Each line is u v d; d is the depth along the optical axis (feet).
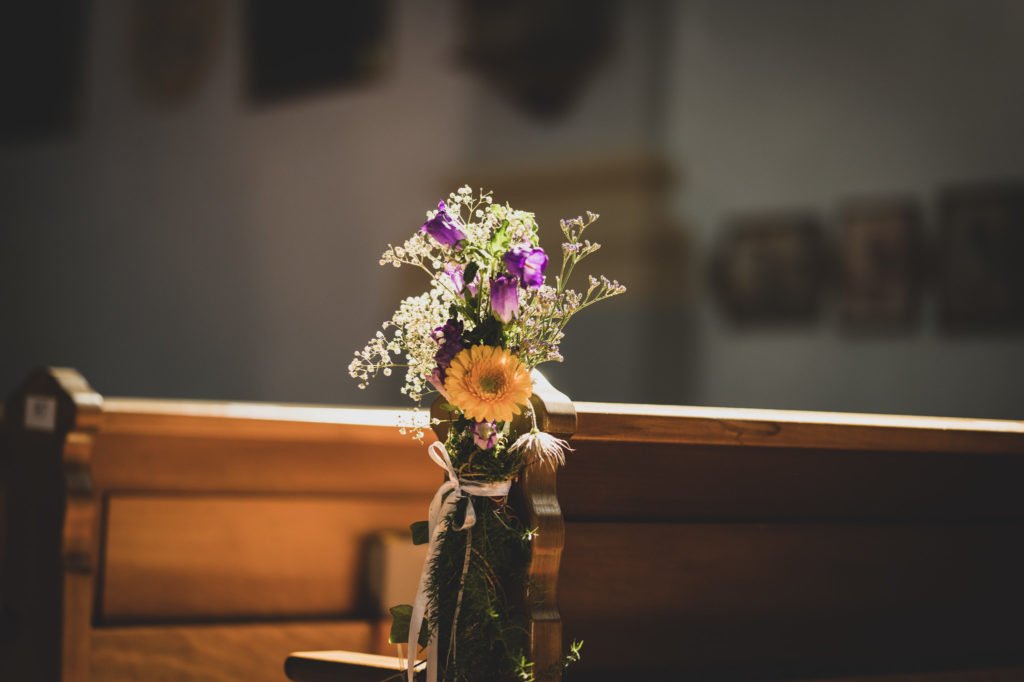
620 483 7.57
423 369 7.36
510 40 29.45
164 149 35.76
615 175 28.04
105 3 36.29
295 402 33.50
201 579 11.13
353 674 7.64
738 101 26.43
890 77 24.23
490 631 7.10
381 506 11.84
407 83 31.45
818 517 8.23
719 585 7.84
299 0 33.14
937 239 23.44
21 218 38.04
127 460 10.94
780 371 25.76
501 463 7.15
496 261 7.25
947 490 8.71
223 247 34.88
